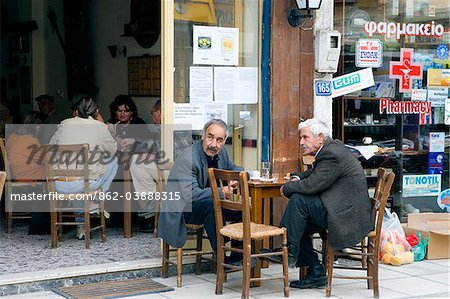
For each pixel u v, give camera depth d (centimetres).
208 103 793
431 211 933
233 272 749
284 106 816
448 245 856
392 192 912
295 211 685
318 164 687
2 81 1361
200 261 755
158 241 872
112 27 1162
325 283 722
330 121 845
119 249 826
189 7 778
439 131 931
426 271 795
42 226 916
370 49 884
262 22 811
